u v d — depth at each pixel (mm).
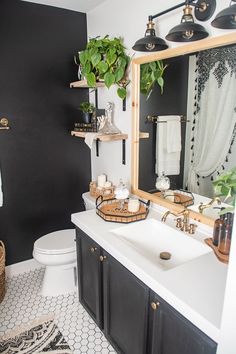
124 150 2139
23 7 2088
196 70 1478
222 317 818
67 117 2469
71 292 2221
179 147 1670
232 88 1318
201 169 1555
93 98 2479
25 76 2195
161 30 1612
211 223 1495
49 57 2275
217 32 1300
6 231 2363
